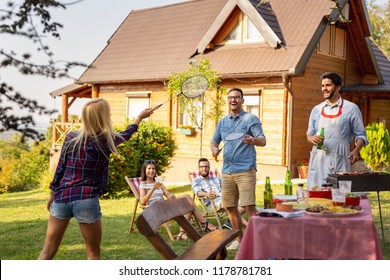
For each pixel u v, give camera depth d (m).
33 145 5.20
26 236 8.45
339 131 6.66
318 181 6.73
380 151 15.55
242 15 18.77
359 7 18.81
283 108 17.20
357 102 20.56
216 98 18.23
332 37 19.14
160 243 4.44
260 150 17.72
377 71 20.06
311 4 18.31
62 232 5.06
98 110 4.94
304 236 4.66
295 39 17.53
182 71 19.31
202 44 19.42
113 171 13.45
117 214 10.62
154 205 4.64
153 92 20.55
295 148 17.41
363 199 5.77
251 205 6.91
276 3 19.17
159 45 21.66
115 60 22.33
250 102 18.02
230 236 5.19
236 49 18.84
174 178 19.88
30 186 20.73
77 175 4.93
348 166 6.69
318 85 18.52
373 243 4.55
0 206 13.44
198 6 22.52
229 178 7.05
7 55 5.09
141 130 14.76
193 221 9.18
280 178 17.28
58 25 5.26
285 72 16.62
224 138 7.14
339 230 4.60
